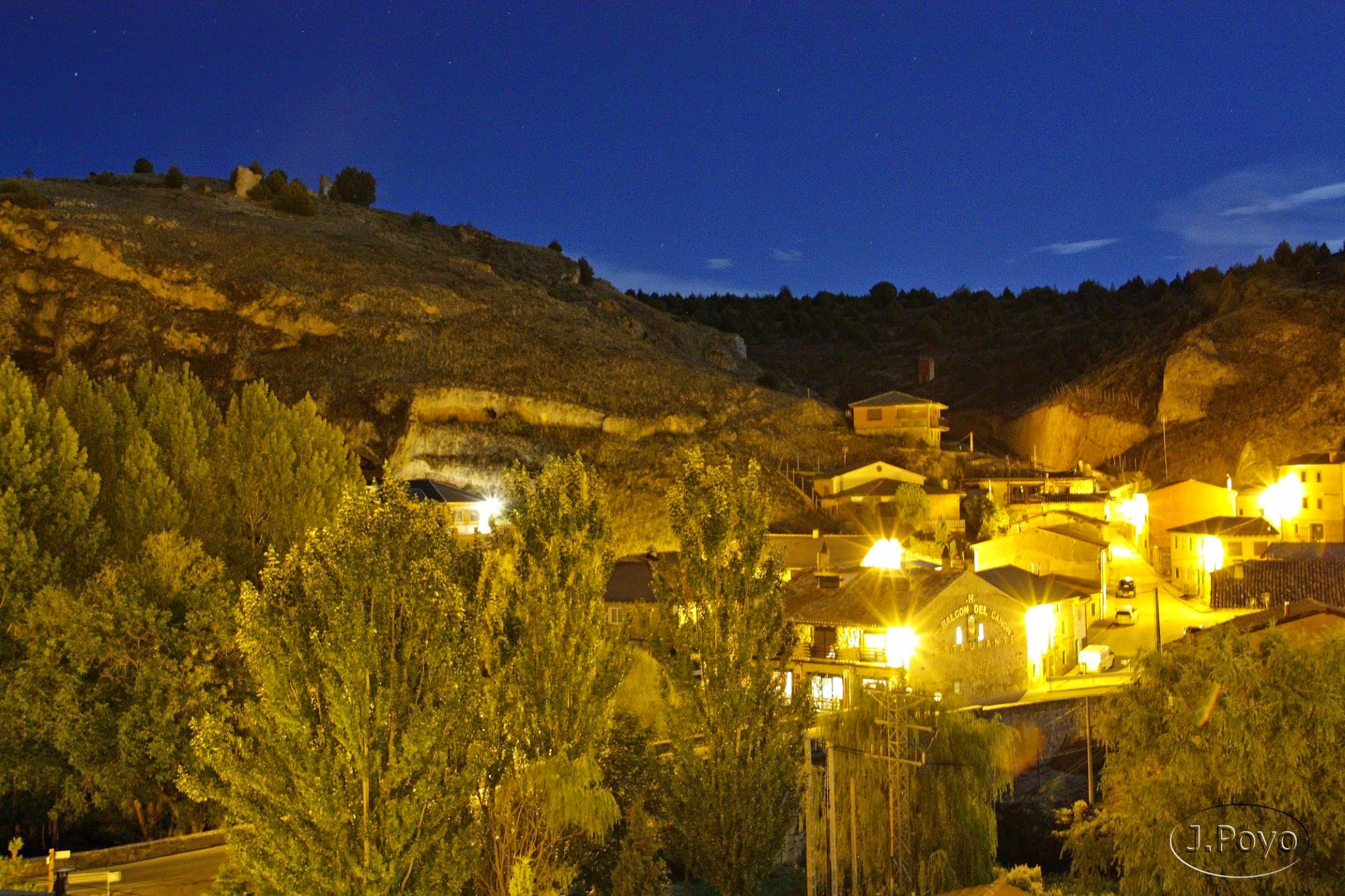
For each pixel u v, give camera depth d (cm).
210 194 17662
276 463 6938
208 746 2892
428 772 2798
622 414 11900
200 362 11969
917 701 3778
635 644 5316
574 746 3491
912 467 12100
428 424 11031
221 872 3059
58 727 4231
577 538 3619
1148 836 2986
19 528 5253
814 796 3528
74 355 11794
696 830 3659
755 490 3947
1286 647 3011
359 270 14388
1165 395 13200
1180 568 10006
